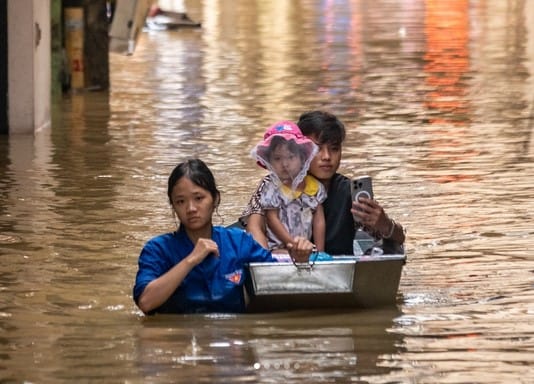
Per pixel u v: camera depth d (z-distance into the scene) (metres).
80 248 18.83
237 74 44.31
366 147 28.67
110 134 30.94
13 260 18.06
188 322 14.81
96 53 39.69
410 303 15.60
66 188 23.81
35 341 14.19
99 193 23.30
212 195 15.08
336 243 16.16
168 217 21.11
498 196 22.75
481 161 26.70
